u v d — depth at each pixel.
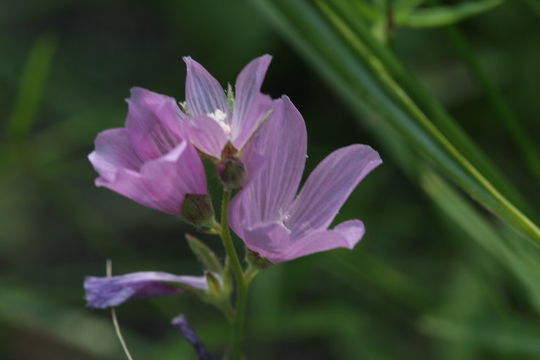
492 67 0.53
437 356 0.46
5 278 0.53
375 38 0.40
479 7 0.41
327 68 0.40
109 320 0.51
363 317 0.47
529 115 0.52
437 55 0.54
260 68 0.34
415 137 0.39
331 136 0.55
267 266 0.35
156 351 0.48
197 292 0.36
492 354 0.45
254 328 0.47
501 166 0.53
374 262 0.45
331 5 0.40
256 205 0.35
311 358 0.52
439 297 0.46
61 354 0.52
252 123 0.34
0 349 0.52
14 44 0.66
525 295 0.43
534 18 0.52
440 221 0.45
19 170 0.55
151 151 0.34
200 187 0.34
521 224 0.37
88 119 0.58
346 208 0.52
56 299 0.52
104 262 0.56
